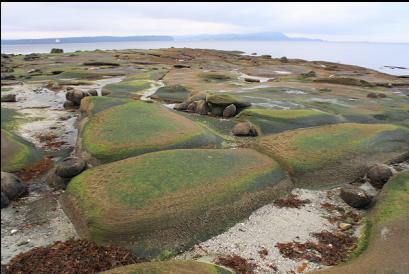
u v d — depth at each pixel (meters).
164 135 25.08
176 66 76.25
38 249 14.95
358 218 18.06
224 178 19.69
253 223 17.48
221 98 33.84
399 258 14.12
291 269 14.35
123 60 85.94
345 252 15.34
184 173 19.62
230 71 73.12
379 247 14.86
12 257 14.38
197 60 94.75
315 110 34.00
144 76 56.97
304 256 15.13
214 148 25.20
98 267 14.08
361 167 23.17
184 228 16.36
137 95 43.12
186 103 36.25
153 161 20.59
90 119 29.14
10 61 81.50
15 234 15.94
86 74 60.06
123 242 15.42
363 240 15.81
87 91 40.38
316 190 20.88
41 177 21.17
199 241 16.02
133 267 13.34
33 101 39.94
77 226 16.48
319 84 52.75
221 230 16.78
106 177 19.12
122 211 16.47
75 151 25.00
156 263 13.66
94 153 22.83
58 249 15.01
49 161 23.31
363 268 13.70
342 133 26.92
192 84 49.91
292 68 81.31
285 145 24.70
